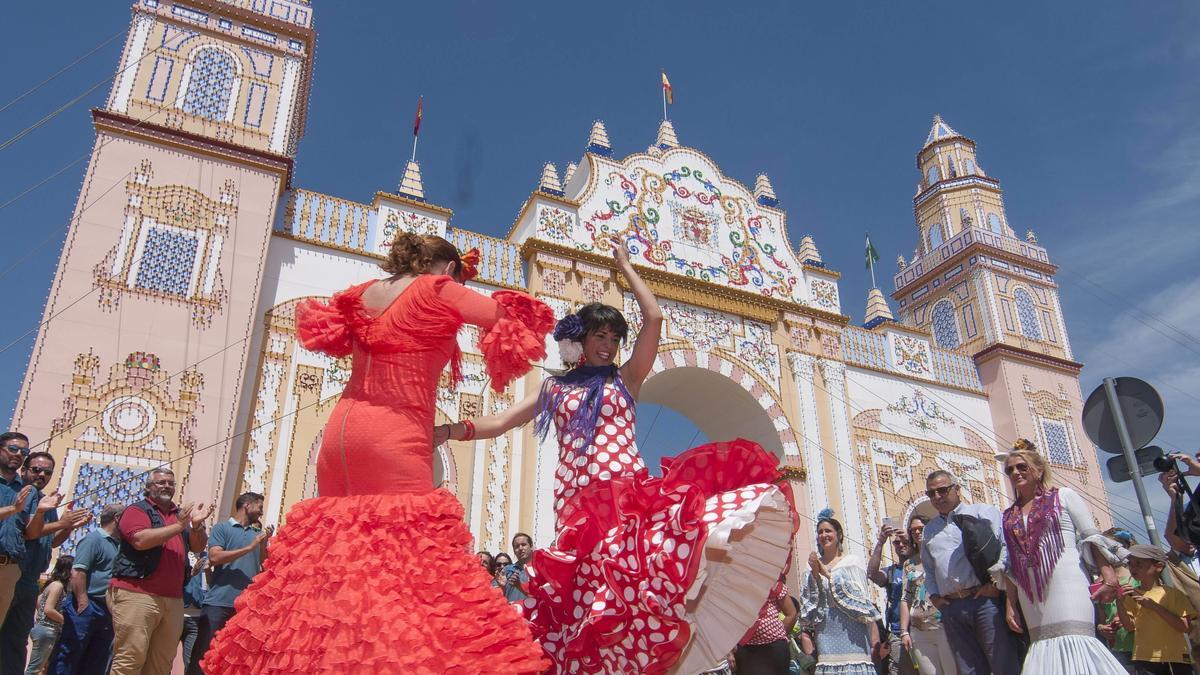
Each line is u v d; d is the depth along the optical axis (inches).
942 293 880.9
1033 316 837.8
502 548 501.0
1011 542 190.4
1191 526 209.5
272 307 503.5
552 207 625.0
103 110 485.7
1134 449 238.2
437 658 81.6
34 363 418.3
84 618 243.1
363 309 107.8
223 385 454.3
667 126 736.3
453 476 509.0
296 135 622.5
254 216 502.6
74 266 446.6
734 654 200.1
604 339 133.8
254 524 300.4
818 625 251.0
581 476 121.0
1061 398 796.0
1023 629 197.0
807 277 727.7
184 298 464.8
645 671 102.6
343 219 554.9
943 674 253.8
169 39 533.0
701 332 647.1
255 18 563.8
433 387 106.9
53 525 224.8
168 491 245.9
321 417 488.4
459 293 108.2
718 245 689.6
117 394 429.1
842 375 695.1
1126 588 229.3
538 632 112.2
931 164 996.6
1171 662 230.5
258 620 87.8
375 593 85.4
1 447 219.9
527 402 132.7
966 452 737.6
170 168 493.0
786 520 112.6
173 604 236.1
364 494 97.5
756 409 647.8
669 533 104.7
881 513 661.9
